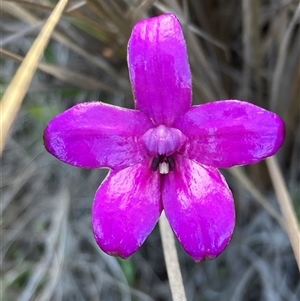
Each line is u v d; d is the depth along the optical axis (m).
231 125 0.05
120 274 0.08
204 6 0.08
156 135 0.05
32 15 0.08
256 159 0.05
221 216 0.05
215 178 0.05
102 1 0.06
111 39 0.07
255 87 0.08
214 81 0.07
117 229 0.05
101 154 0.05
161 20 0.05
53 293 0.08
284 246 0.08
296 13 0.06
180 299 0.05
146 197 0.05
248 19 0.07
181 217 0.05
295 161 0.08
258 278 0.08
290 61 0.08
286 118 0.08
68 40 0.07
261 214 0.08
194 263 0.08
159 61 0.05
